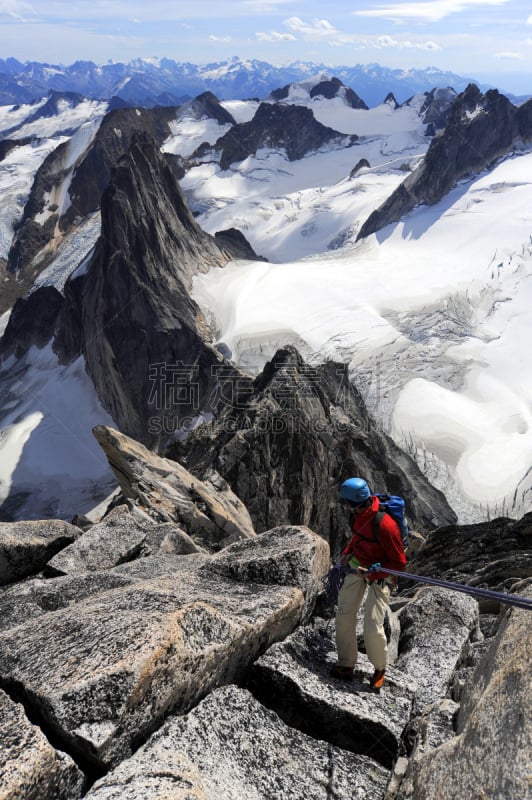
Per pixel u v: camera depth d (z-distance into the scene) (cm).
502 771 312
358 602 574
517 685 356
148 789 355
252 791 418
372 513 576
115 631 472
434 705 507
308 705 519
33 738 373
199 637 497
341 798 432
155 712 440
